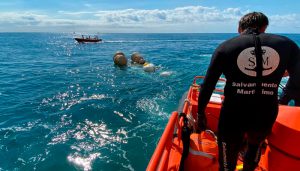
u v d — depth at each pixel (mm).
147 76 21094
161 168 2107
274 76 2219
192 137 3215
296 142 2582
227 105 2367
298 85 3199
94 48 56969
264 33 2293
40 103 14086
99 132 10297
